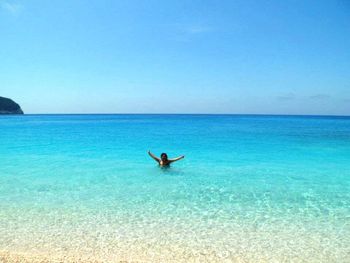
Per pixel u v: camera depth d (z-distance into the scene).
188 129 48.88
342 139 29.72
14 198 9.71
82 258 5.99
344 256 6.20
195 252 6.32
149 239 6.89
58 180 12.08
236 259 6.05
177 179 12.40
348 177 12.90
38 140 28.34
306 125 65.56
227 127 56.56
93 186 11.22
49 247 6.44
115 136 33.59
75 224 7.67
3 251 6.22
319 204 9.36
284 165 15.51
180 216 8.29
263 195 10.26
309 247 6.56
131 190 10.72
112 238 6.91
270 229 7.48
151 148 22.34
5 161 16.33
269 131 43.22
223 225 7.70
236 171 14.01
